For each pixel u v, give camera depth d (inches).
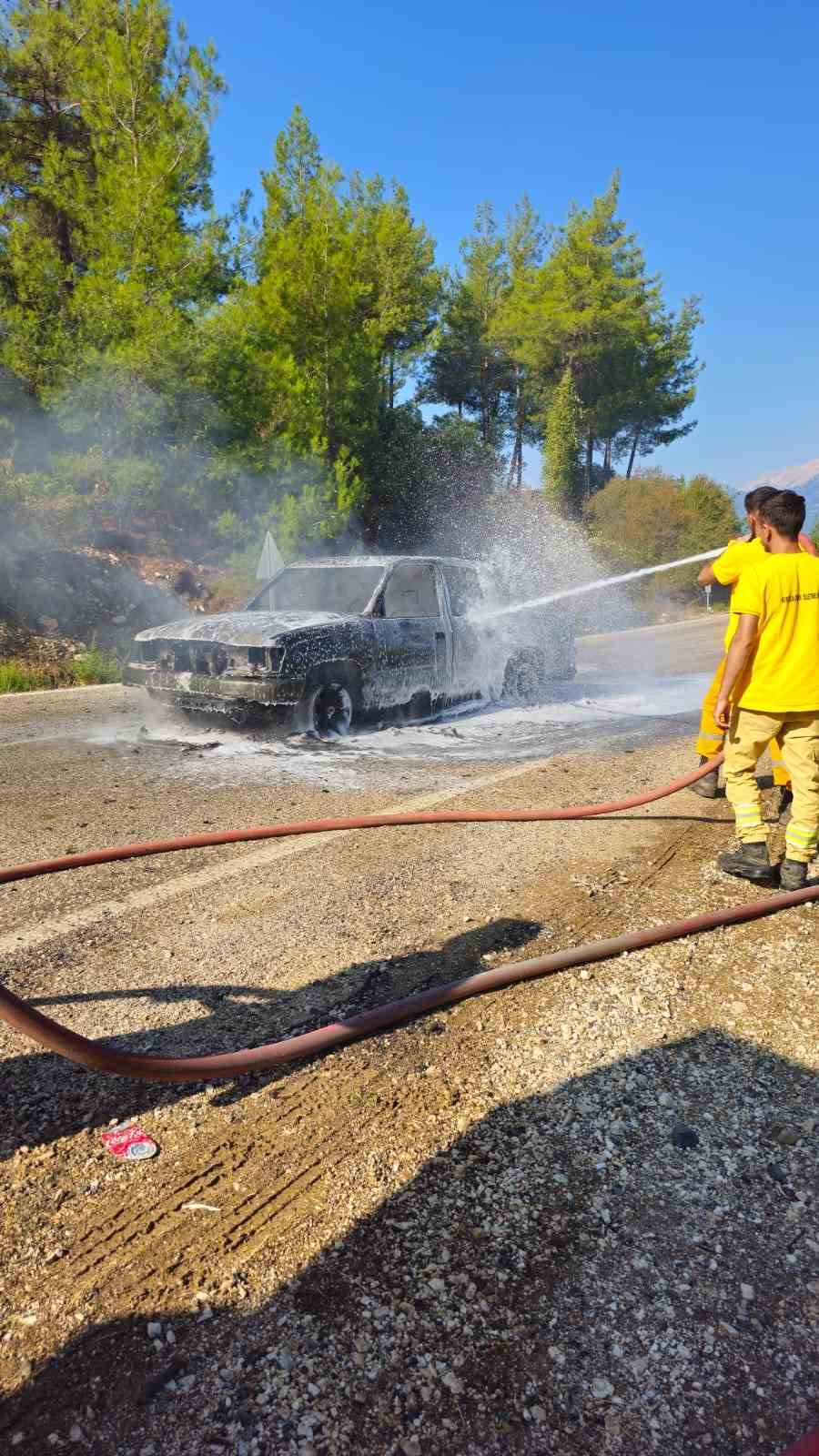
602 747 271.0
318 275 777.6
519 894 147.0
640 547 1122.0
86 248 704.4
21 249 679.1
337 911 139.3
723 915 135.6
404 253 1006.4
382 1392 60.0
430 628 308.5
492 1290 68.2
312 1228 74.5
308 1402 59.2
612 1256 71.7
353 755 255.0
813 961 123.6
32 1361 62.2
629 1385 60.6
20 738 287.3
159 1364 62.0
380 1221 75.2
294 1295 67.8
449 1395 59.8
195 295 689.6
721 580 183.3
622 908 141.3
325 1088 93.7
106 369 642.2
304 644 254.2
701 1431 57.4
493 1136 86.1
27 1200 77.6
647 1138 85.9
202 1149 84.4
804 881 147.8
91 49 689.6
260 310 754.8
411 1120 88.4
